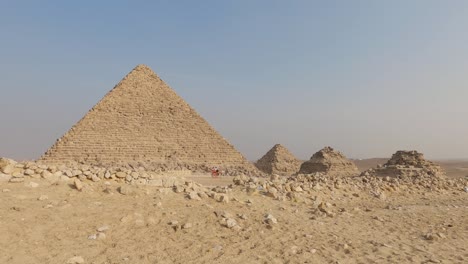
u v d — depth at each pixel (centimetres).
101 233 1044
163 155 8719
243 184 2147
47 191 1320
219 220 1309
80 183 1412
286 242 1177
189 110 9662
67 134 7881
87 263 876
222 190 1873
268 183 2181
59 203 1217
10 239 934
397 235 1414
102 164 7750
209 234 1170
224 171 8338
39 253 891
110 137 8300
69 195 1321
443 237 1395
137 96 9175
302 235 1282
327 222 1546
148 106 9194
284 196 1947
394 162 4884
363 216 1761
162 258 952
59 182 1425
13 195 1216
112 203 1322
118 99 8900
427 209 2119
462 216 1948
